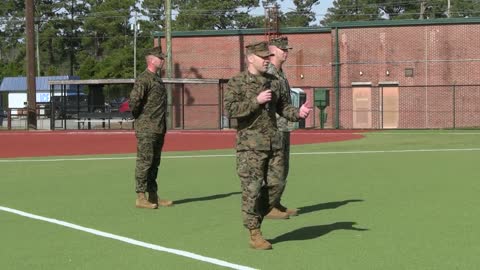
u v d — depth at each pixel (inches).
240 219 365.7
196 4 3826.3
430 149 824.9
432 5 3735.2
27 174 603.5
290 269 256.5
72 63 4074.8
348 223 347.9
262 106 282.2
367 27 1549.0
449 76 1510.8
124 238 318.0
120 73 3348.9
